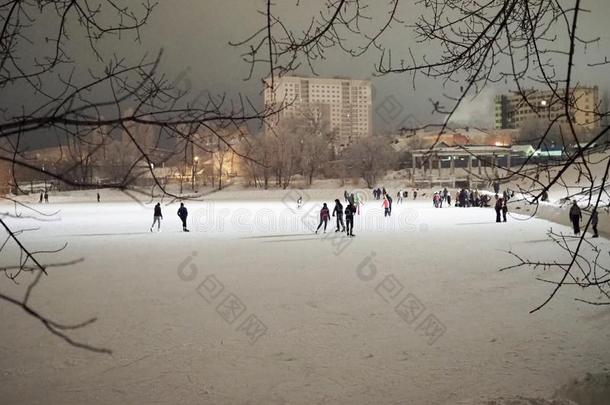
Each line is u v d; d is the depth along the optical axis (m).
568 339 7.28
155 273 12.91
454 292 10.40
